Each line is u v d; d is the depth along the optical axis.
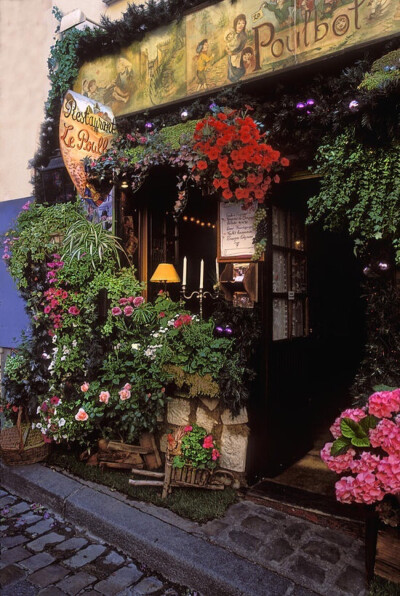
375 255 2.75
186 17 3.98
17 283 4.62
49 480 3.73
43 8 5.73
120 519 3.06
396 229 2.55
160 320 3.89
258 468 3.61
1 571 2.72
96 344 3.96
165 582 2.65
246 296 3.53
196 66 3.94
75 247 4.06
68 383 4.04
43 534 3.17
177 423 3.80
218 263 3.72
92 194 4.14
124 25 4.34
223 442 3.55
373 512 2.33
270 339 3.63
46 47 5.68
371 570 2.39
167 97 4.17
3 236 4.82
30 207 4.82
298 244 4.12
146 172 3.82
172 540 2.79
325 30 3.17
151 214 4.55
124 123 4.34
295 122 3.12
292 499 3.29
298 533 2.88
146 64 4.32
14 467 4.01
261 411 3.58
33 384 4.21
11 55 6.15
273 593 2.33
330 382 6.77
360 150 2.63
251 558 2.63
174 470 3.34
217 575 2.48
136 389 3.55
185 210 4.81
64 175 5.27
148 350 3.63
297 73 3.34
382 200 2.57
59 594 2.52
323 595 2.32
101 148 4.14
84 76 4.94
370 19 2.97
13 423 4.25
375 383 2.73
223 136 3.03
